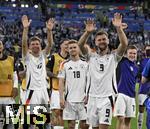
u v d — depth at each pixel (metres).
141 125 15.14
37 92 12.43
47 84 13.66
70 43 11.79
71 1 68.62
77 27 62.12
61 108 12.45
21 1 64.88
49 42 13.04
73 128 11.86
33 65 12.45
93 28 10.70
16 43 51.31
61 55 14.14
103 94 10.55
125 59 12.80
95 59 10.66
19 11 63.56
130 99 12.73
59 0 68.25
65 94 11.80
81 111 11.76
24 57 12.47
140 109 15.00
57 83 13.98
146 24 65.62
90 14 66.25
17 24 57.94
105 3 70.25
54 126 13.83
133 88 12.83
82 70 11.73
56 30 58.56
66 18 64.38
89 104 10.70
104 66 10.55
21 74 12.88
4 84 11.48
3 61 11.46
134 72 12.84
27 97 12.47
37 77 12.45
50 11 65.06
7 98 11.55
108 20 63.47
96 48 10.84
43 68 12.66
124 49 10.49
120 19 10.41
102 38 10.53
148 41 59.72
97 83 10.57
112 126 16.42
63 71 11.75
